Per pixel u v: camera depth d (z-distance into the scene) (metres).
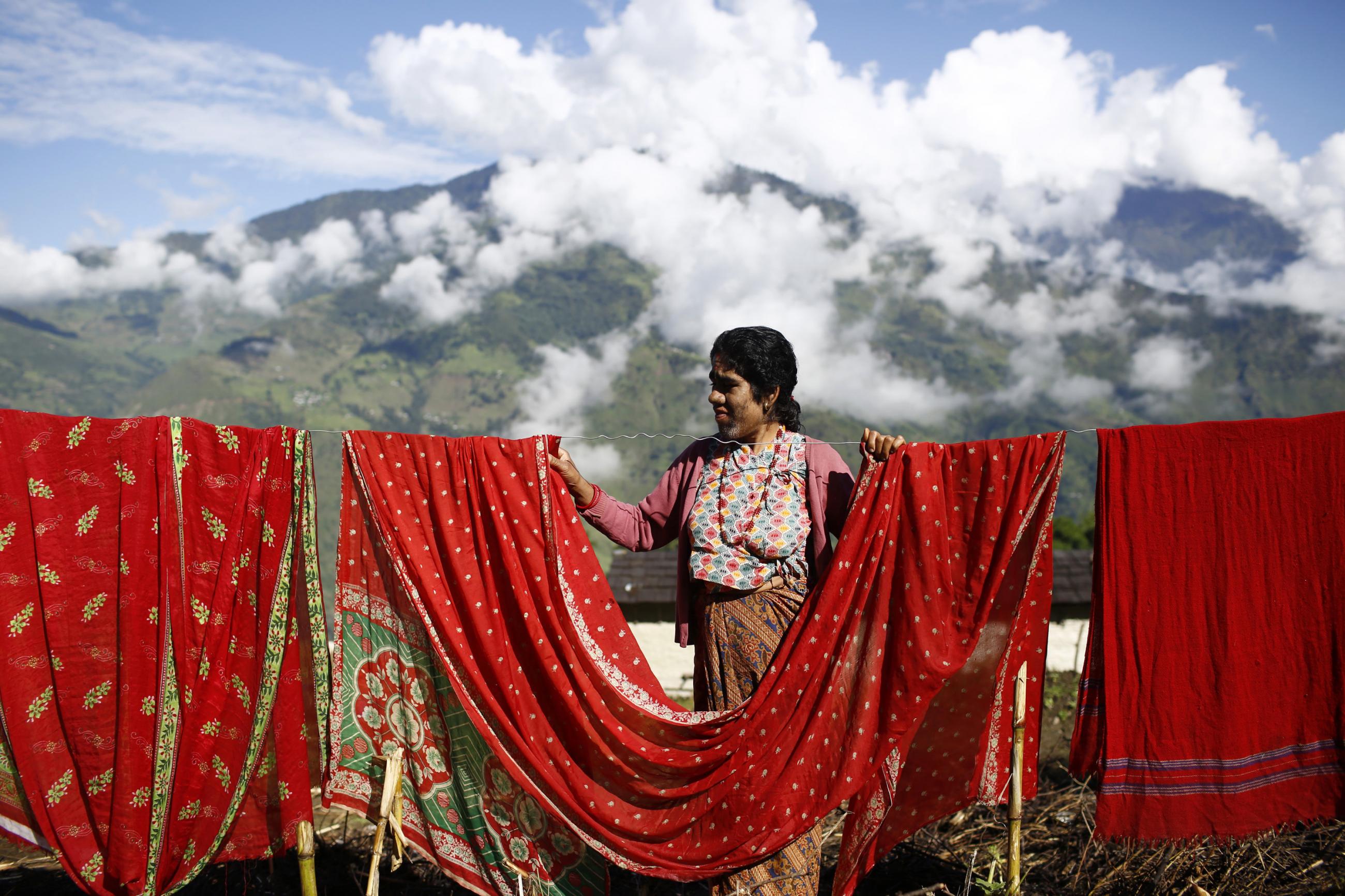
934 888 3.67
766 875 3.11
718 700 3.23
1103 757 3.18
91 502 2.98
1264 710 3.14
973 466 3.17
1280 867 3.81
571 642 3.25
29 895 3.68
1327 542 3.10
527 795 3.30
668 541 3.52
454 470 3.27
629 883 3.95
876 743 3.13
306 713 3.22
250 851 3.13
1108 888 3.83
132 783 2.96
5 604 2.89
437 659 3.26
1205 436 3.12
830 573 3.11
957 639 3.18
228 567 3.05
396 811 3.21
